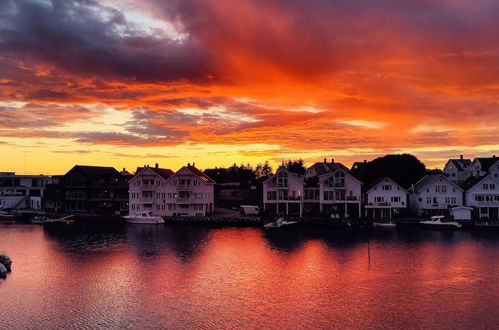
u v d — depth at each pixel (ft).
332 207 420.36
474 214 387.14
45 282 200.64
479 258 246.27
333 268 225.56
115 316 158.61
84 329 147.23
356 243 297.94
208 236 334.65
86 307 167.53
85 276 211.00
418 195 410.72
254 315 159.74
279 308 166.71
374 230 359.66
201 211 439.22
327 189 407.64
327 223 381.81
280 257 253.03
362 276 209.97
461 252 263.29
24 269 224.53
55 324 151.23
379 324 151.53
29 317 157.28
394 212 405.39
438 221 363.76
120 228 387.55
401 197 401.29
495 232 342.85
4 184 561.43
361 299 176.55
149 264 235.81
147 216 419.95
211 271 220.43
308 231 358.43
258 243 300.81
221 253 265.13
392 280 202.80
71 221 434.71
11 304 170.40
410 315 159.33
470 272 215.72
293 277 208.74
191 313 161.68
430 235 330.13
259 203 538.06
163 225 407.44
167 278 207.62
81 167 487.61
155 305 169.99
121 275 212.84
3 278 207.00
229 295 181.88
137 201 449.89
